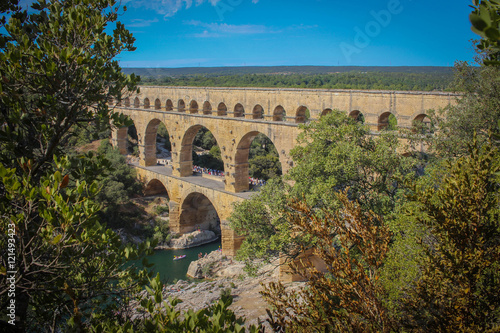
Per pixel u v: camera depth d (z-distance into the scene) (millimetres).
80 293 14945
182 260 61875
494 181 14125
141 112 76500
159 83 121062
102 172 16438
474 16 5895
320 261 42844
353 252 26219
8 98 14883
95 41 17359
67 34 16891
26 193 12336
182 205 68875
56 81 16094
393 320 13969
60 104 16672
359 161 29453
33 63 15734
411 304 14141
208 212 73500
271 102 51031
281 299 15891
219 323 11141
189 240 68750
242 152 56750
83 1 17250
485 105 28984
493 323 12758
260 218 34344
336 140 32500
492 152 13250
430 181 24547
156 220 71875
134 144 98625
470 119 29844
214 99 59688
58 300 14461
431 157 32750
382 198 28375
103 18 17703
